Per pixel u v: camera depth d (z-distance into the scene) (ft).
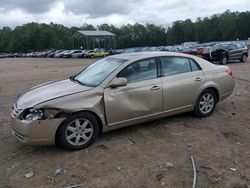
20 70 82.84
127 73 18.08
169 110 19.76
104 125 17.31
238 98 28.32
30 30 428.56
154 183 13.42
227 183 13.44
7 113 25.03
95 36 281.95
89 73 19.65
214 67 22.34
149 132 19.16
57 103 15.87
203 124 20.59
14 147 17.53
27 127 15.43
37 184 13.60
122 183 13.44
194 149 16.81
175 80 19.74
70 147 16.47
